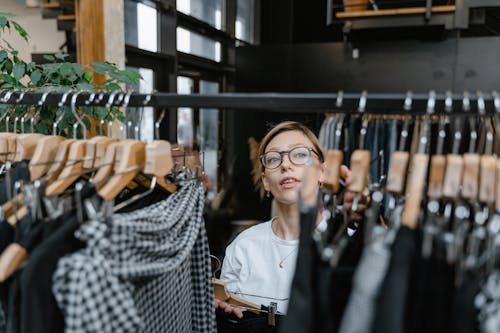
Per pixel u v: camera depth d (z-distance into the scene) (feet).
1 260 2.12
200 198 2.95
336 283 2.14
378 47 11.99
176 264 2.47
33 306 1.96
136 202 2.93
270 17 17.93
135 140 2.61
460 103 2.00
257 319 3.42
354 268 2.21
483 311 1.74
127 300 2.09
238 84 14.46
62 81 4.39
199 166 3.01
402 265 1.85
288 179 3.54
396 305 1.78
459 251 1.86
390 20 10.16
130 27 9.18
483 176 1.97
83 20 7.35
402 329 1.77
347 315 1.94
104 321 2.00
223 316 3.51
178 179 2.91
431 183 2.01
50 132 4.06
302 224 2.05
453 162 1.98
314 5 18.13
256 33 17.90
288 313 2.02
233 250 4.09
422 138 2.14
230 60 15.14
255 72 14.08
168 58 10.87
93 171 2.66
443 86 11.44
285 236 3.78
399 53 11.77
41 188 2.35
